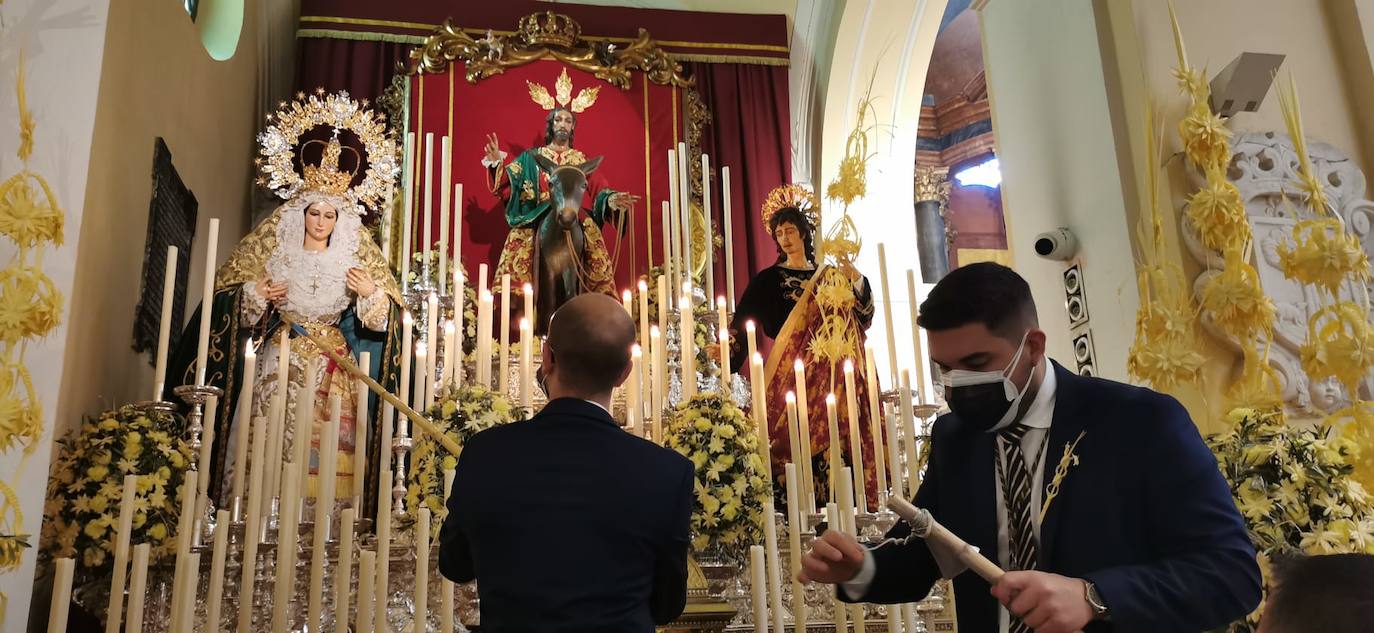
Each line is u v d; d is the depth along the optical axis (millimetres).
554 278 7223
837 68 8734
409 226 7391
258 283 5781
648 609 2273
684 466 2422
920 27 8578
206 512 4445
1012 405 2094
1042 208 5027
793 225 6715
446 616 3121
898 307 8586
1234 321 3648
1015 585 1760
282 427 4434
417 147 8250
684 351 4953
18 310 3246
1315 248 3584
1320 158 4273
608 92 8828
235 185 7797
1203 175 4062
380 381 5840
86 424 4988
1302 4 4578
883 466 4445
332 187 6441
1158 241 3848
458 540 2441
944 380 2164
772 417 5582
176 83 6418
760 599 3172
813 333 5695
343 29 8539
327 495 3461
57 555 4188
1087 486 2018
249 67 8070
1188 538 1884
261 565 3934
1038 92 5102
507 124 8523
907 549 2277
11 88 3426
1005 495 2166
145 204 5895
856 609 3453
